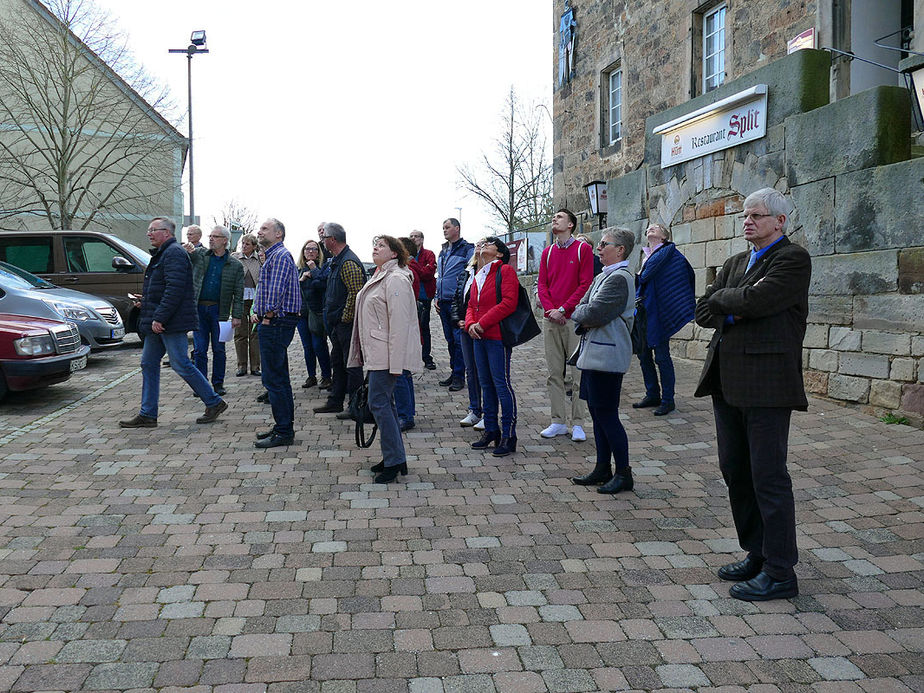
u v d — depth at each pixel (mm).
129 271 13516
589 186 12875
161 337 6844
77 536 4258
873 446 5781
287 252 6137
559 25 15867
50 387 9062
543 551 4117
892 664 2986
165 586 3643
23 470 5504
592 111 14750
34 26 24875
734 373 3512
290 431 6305
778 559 3529
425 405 8047
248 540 4234
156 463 5723
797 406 3441
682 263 7191
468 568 3891
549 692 2799
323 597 3547
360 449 6199
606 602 3521
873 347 6621
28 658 2980
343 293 7016
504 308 5855
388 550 4117
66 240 13664
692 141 9289
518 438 6609
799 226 7492
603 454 5203
